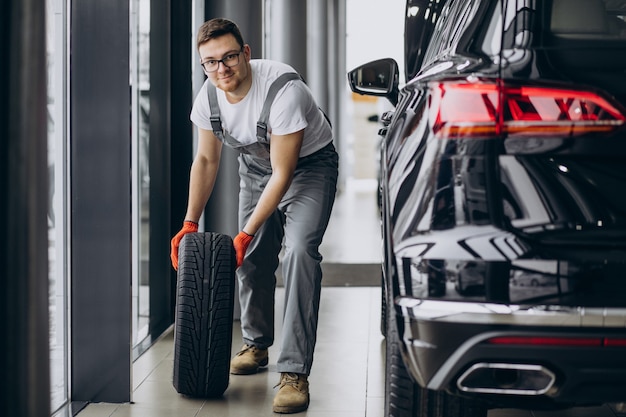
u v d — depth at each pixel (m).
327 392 3.48
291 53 9.37
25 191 2.12
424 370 2.03
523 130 1.98
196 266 3.27
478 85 2.02
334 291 5.77
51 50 3.26
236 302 4.96
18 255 2.12
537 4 2.10
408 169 2.10
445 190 2.02
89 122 3.31
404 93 2.45
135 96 4.31
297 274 3.24
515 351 1.95
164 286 4.81
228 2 4.89
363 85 3.67
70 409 3.25
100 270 3.35
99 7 3.27
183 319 3.28
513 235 1.96
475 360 1.97
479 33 2.17
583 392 1.96
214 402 3.33
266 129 3.13
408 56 3.81
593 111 1.97
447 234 2.00
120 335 3.34
